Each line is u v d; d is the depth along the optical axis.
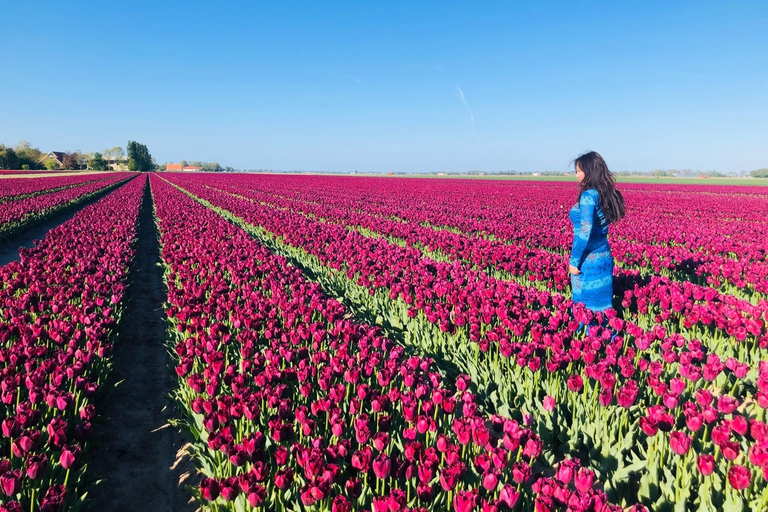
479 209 28.14
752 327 5.89
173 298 7.45
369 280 9.10
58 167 153.50
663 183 89.56
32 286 7.52
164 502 4.11
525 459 4.14
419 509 3.03
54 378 4.63
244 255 11.16
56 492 3.08
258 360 5.05
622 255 12.71
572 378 4.52
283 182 71.06
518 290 8.32
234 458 3.41
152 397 5.96
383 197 39.22
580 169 6.55
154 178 86.00
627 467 3.78
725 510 3.25
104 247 12.65
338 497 2.86
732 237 16.42
